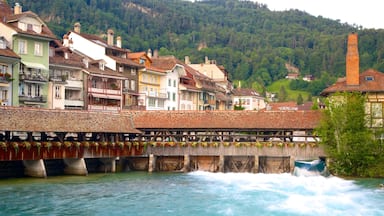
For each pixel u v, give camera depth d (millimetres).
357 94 51500
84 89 65812
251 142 53250
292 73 191375
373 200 35500
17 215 29984
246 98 122062
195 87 91500
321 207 32812
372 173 48719
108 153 50750
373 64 169750
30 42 58094
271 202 34844
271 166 53938
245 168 54312
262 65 187000
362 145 49062
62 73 63656
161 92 83562
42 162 44906
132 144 53094
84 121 49781
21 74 56562
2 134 47031
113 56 74875
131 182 44969
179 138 58250
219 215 30906
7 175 45312
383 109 54906
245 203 34562
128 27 176750
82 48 74562
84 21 159250
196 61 167125
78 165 48688
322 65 194125
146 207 33250
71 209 32156
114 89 70500
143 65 78000
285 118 54156
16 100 56062
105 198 36375
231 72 179500
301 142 52250
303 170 53344
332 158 50938
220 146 53625
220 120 55094
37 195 36656
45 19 148125
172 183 44625
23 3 146750
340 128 50125
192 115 56188
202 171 54281
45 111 46938
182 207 33312
